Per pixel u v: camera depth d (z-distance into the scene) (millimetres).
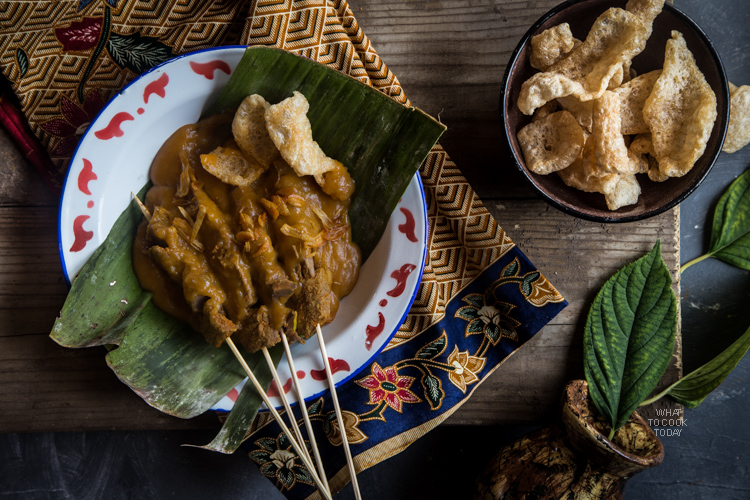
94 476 724
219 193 605
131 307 612
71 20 639
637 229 670
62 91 646
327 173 605
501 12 660
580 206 625
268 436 667
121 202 615
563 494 618
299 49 632
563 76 589
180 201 608
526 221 672
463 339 669
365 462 661
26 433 720
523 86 601
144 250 611
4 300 666
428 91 666
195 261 598
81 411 674
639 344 642
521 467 633
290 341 613
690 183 594
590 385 644
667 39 609
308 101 607
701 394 659
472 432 726
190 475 726
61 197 604
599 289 670
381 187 615
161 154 615
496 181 668
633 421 641
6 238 665
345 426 664
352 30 639
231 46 595
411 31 664
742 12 696
